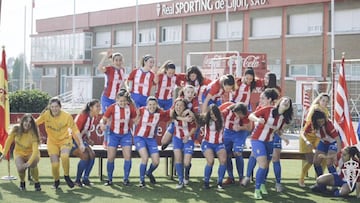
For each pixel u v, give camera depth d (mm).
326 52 30391
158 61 41438
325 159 9734
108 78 11305
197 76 11016
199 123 9570
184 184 9852
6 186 9430
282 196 8992
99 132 13047
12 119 18953
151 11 41688
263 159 8820
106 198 8531
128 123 9688
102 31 46844
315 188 9391
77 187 9461
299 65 32031
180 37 39812
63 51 49562
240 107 9531
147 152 9688
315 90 26234
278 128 8945
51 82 51969
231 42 35750
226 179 10070
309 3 30938
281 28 32812
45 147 10656
